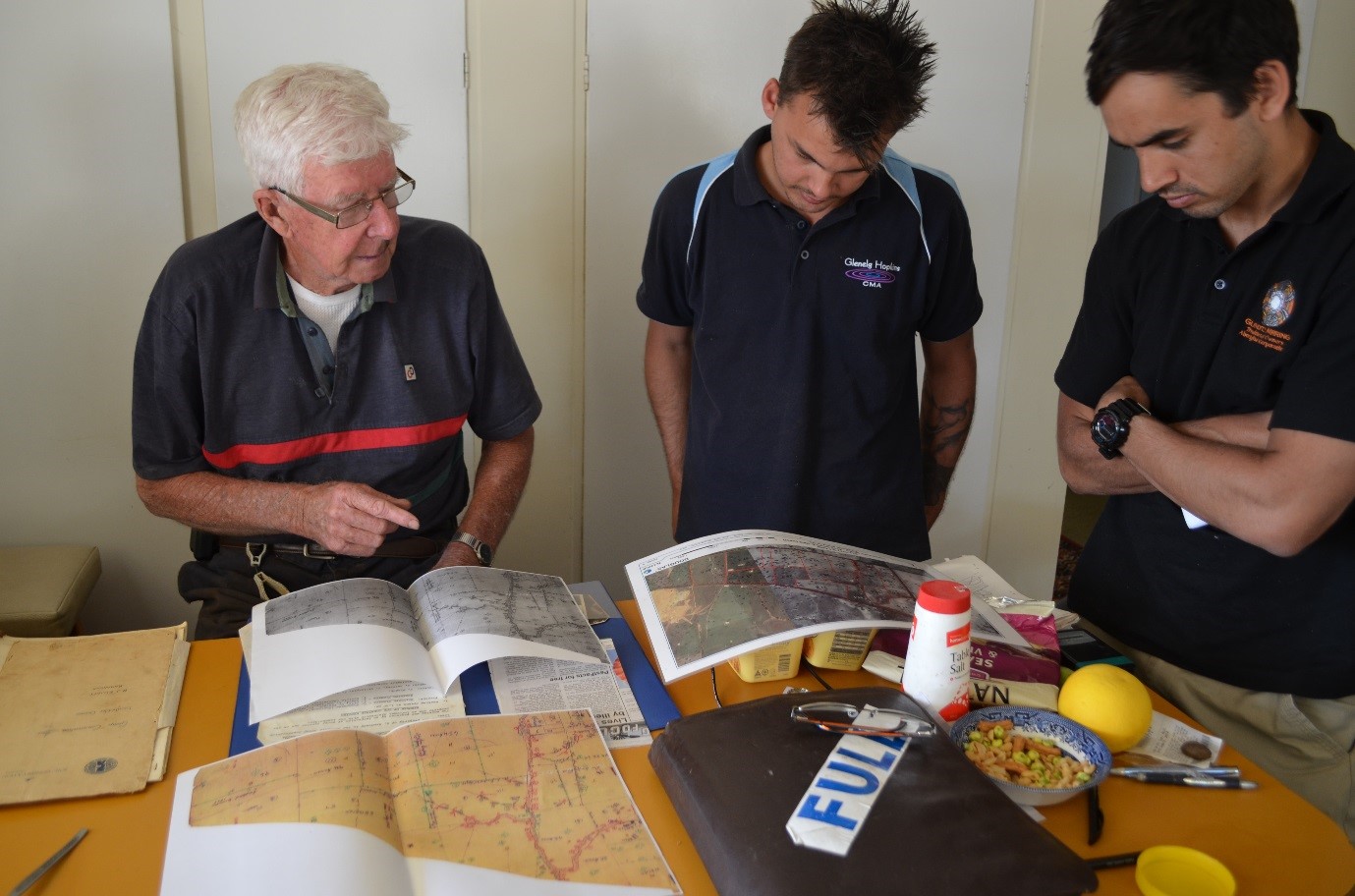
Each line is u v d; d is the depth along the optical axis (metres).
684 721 1.07
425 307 1.69
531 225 2.34
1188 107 1.15
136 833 0.96
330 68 1.49
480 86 2.21
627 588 2.65
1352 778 1.38
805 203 1.58
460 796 0.99
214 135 2.09
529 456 1.91
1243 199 1.33
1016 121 2.60
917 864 0.86
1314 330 1.28
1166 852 0.93
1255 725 1.42
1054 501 2.96
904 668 1.18
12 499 2.15
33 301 2.06
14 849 0.93
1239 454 1.28
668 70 2.33
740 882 0.86
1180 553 1.45
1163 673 1.49
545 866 0.91
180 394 1.59
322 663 1.18
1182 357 1.44
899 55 1.46
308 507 1.52
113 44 1.98
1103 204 3.51
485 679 1.24
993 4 2.49
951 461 2.00
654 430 2.56
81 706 1.14
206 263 1.55
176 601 2.31
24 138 1.97
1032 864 0.87
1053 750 1.07
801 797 0.95
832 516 1.79
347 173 1.42
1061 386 1.64
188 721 1.14
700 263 1.75
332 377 1.64
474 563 1.70
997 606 1.37
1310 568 1.36
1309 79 2.76
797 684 1.26
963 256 1.78
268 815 0.94
